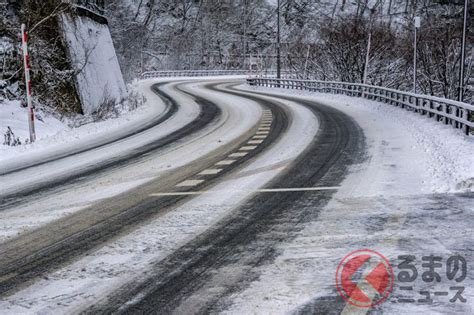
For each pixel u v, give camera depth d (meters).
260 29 98.06
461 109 15.51
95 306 4.34
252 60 91.38
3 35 23.19
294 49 53.56
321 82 38.66
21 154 14.68
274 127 18.64
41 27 24.44
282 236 6.12
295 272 4.95
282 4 102.56
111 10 65.62
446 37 38.19
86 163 12.55
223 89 47.59
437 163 10.45
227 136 16.67
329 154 12.30
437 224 6.38
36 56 23.25
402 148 12.80
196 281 4.81
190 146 14.77
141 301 4.41
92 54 29.38
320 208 7.39
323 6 104.12
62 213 7.66
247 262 5.28
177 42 87.50
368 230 6.23
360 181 9.15
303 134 16.34
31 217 7.51
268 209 7.43
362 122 19.44
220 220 6.92
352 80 41.75
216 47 93.19
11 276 5.12
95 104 27.20
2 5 23.83
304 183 9.16
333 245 5.72
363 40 41.16
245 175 10.09
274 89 46.38
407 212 7.00
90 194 8.96
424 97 19.45
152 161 12.42
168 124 21.34
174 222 6.89
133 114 26.33
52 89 23.59
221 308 4.22
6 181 10.66
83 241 6.19
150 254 5.62
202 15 93.50
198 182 9.58
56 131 20.52
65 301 4.46
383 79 40.84
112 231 6.57
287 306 4.21
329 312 4.07
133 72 67.81
